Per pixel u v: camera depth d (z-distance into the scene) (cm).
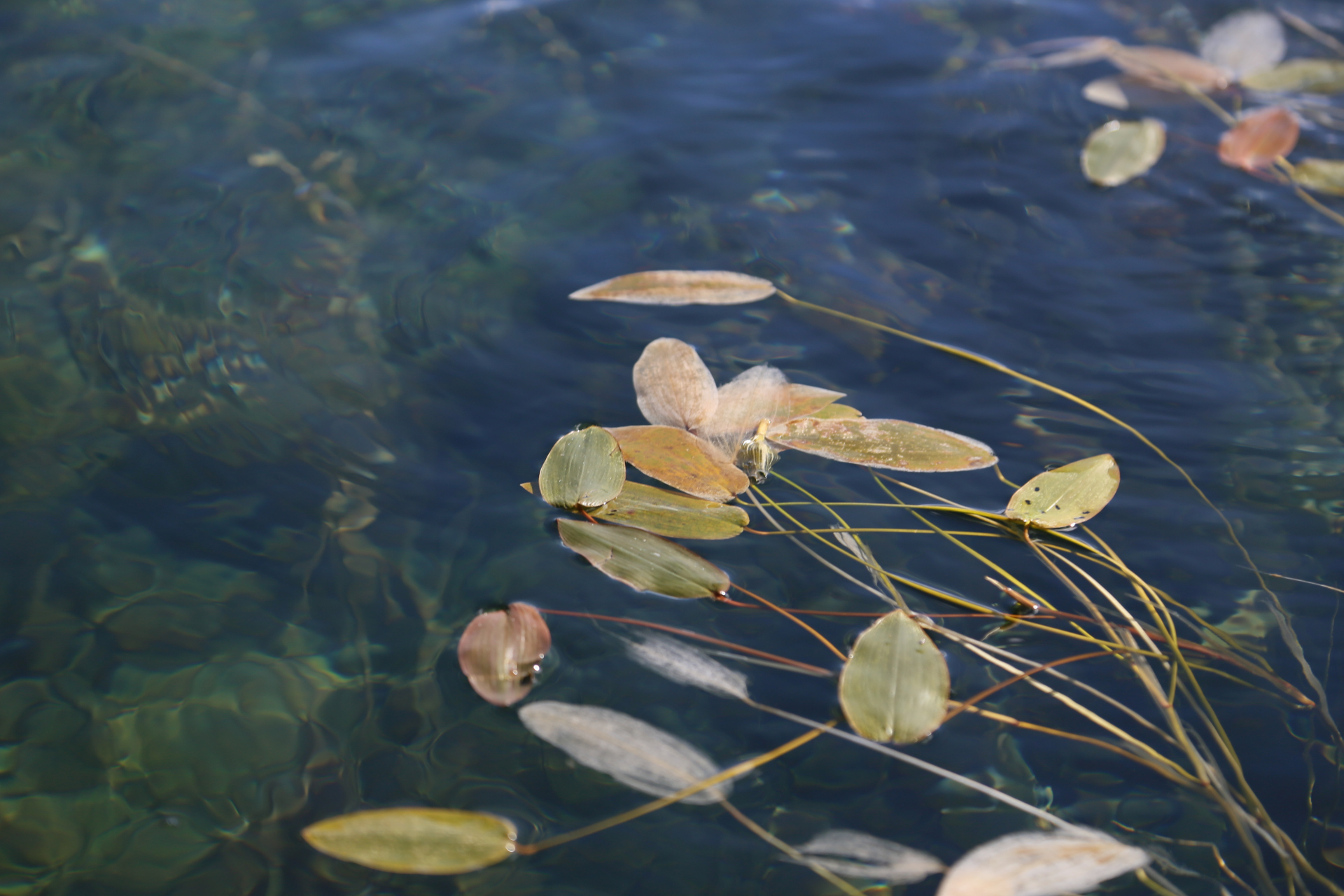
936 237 133
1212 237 133
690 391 124
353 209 134
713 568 117
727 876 110
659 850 110
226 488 120
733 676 114
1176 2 162
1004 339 128
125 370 125
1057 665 115
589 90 144
